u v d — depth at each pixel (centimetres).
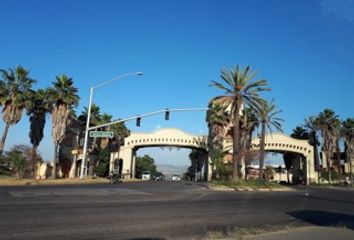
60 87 5622
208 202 2466
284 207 2369
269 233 1317
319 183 8725
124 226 1360
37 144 5681
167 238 1193
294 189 4988
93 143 7381
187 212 1867
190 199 2628
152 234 1244
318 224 1672
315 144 9075
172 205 2147
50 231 1201
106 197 2406
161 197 2641
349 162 9231
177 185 4516
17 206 1738
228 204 2395
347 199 3397
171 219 1595
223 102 5100
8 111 5228
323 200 3111
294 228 1479
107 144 8400
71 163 6938
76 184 4041
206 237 1209
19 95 5231
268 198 3047
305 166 8925
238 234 1264
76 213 1603
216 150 8038
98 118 7450
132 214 1675
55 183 4203
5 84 5269
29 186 3347
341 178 9444
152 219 1564
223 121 8006
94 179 5209
